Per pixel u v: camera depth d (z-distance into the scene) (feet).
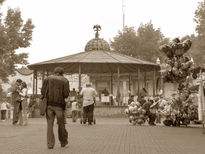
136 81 192.24
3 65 156.46
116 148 37.01
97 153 33.04
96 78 191.72
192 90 77.00
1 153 32.55
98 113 132.77
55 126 70.18
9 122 86.28
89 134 53.52
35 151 34.19
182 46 77.30
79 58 142.10
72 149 35.96
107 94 146.41
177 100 76.23
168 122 76.84
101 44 156.87
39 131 58.03
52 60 146.10
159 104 82.43
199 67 72.23
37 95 135.54
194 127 72.74
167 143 42.42
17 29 161.17
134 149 36.29
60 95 37.60
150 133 56.90
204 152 34.24
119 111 132.77
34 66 146.51
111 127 69.62
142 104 85.87
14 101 72.54
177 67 77.41
